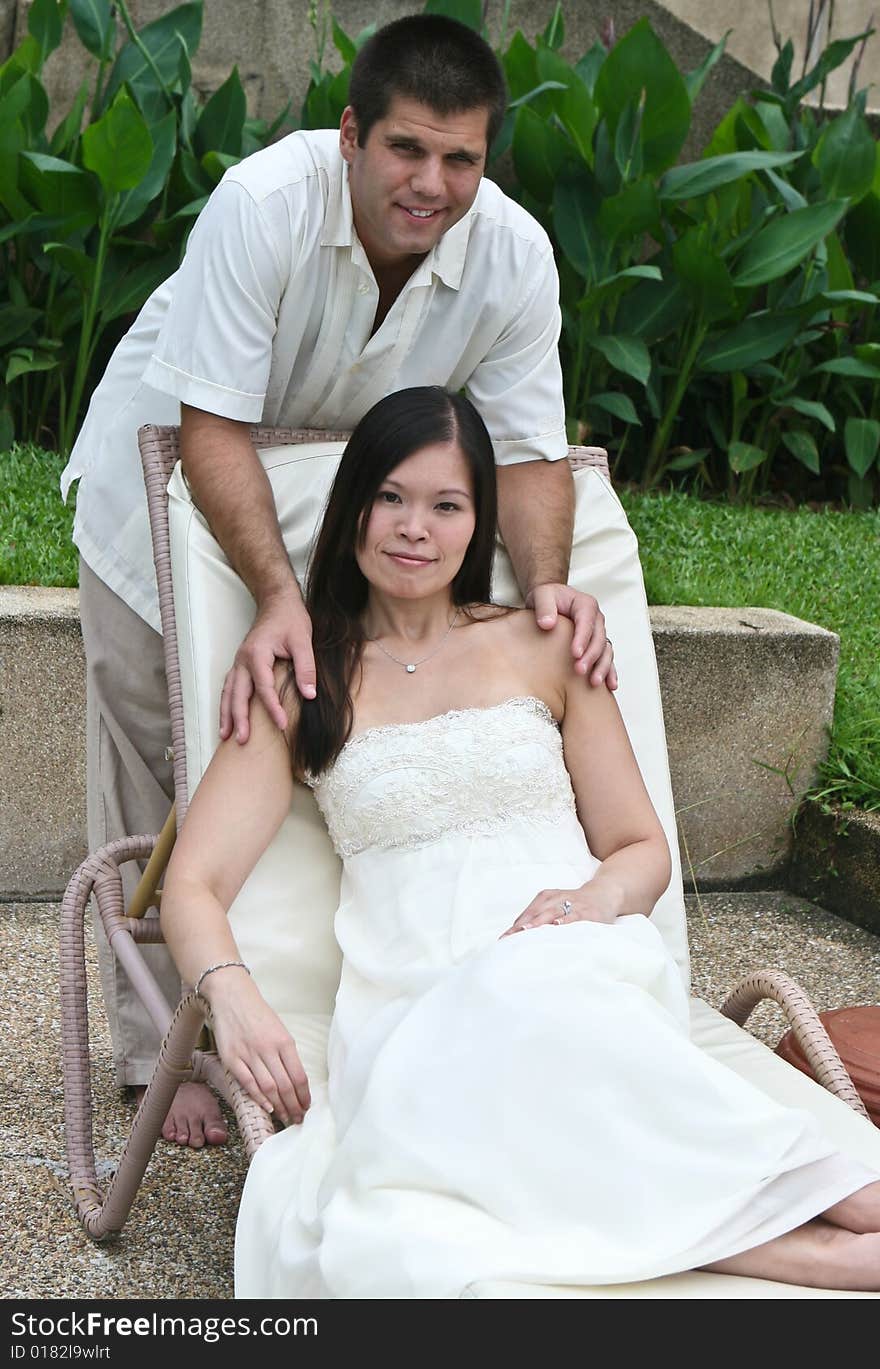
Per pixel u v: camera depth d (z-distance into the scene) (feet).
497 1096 6.15
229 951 7.11
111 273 19.33
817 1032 7.91
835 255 21.21
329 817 7.98
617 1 23.61
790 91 22.45
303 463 9.13
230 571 8.53
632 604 9.44
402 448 7.92
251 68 22.00
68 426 19.35
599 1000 6.38
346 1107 6.76
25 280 19.70
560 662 8.47
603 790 8.32
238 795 7.72
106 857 8.68
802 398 21.88
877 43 28.71
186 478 8.69
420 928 7.42
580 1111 6.12
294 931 7.97
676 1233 5.95
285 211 8.54
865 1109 8.31
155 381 8.71
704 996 12.33
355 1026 7.16
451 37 8.01
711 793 14.66
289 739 7.97
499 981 6.42
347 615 8.34
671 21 23.82
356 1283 5.74
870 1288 6.08
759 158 19.53
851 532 19.51
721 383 21.50
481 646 8.38
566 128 20.27
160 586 8.58
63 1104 9.84
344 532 8.19
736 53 27.50
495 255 9.12
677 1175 6.05
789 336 20.17
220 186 8.64
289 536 8.96
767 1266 6.11
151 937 8.72
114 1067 10.18
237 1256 6.42
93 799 10.12
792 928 13.98
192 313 8.61
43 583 14.38
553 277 9.39
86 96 19.30
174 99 19.54
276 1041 6.78
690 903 14.51
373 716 8.16
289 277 8.70
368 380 9.27
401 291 8.96
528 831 7.89
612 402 20.02
